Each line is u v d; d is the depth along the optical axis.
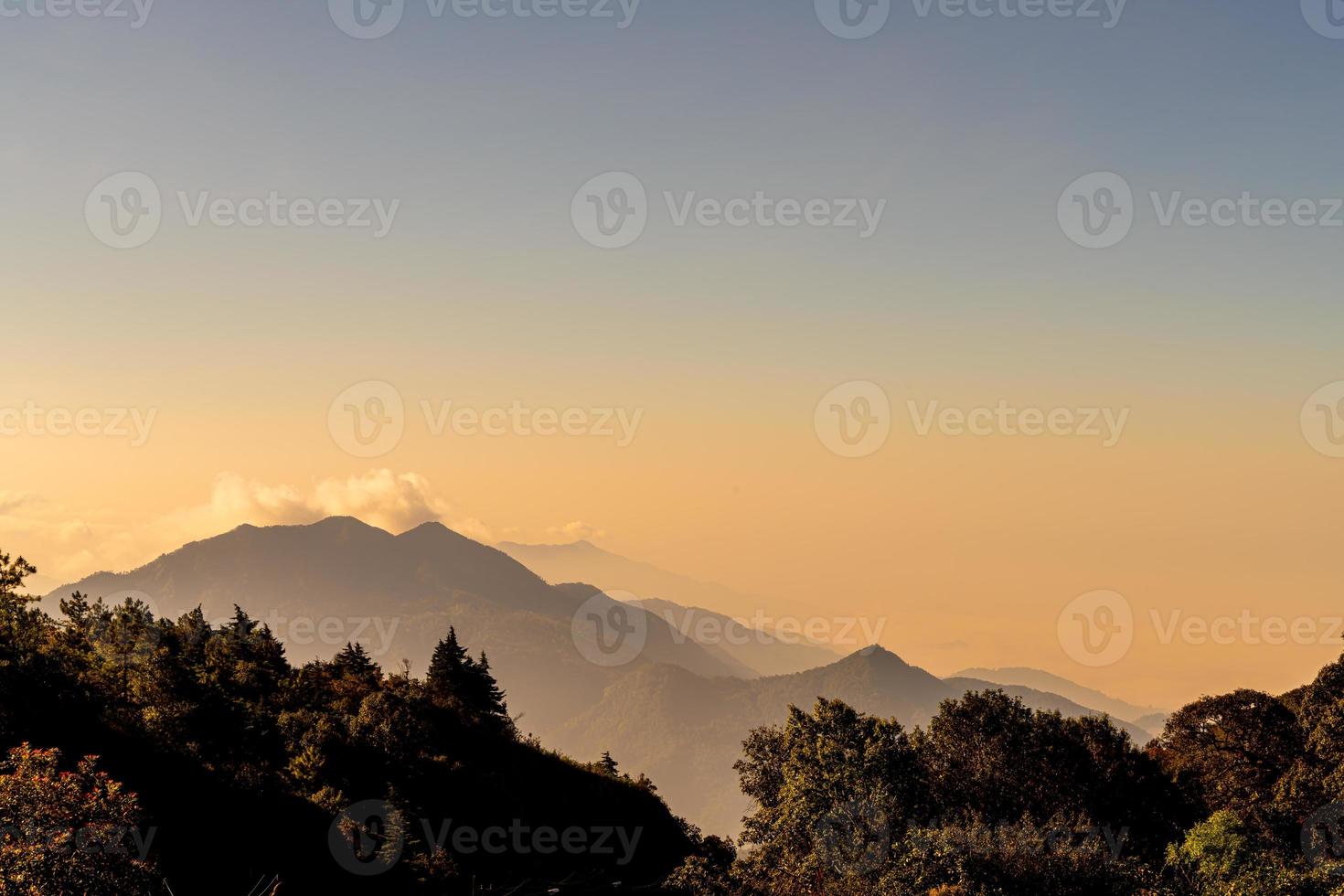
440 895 52.69
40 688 44.12
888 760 49.62
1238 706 60.44
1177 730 63.25
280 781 55.91
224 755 55.56
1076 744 56.47
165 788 44.22
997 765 54.91
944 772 55.16
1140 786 54.72
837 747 49.66
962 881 37.69
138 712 52.88
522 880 63.94
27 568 46.78
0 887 20.44
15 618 46.38
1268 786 55.22
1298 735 57.53
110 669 58.88
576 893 63.66
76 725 44.56
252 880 40.88
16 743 39.34
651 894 63.84
